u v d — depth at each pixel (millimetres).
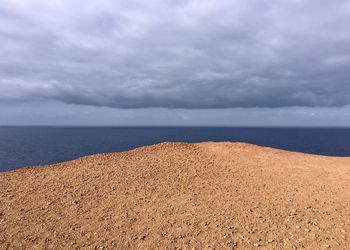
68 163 13000
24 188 9742
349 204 8664
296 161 14109
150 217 7934
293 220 7664
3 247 6410
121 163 12695
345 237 6766
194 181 10781
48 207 8414
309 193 9617
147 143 87188
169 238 6910
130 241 6793
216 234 7055
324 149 71625
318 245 6480
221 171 11969
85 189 9758
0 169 40812
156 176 11188
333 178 11273
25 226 7336
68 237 6922
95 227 7402
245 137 123375
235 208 8477
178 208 8477
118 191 9664
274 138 117250
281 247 6449
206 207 8555
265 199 9133
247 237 6895
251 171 12031
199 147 16312
